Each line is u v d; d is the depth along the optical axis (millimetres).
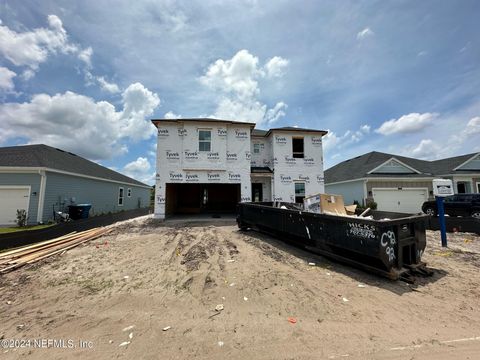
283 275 4668
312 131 15953
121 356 2449
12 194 12828
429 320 3062
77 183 16328
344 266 5184
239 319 3158
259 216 8406
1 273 5066
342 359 2324
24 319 3275
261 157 17047
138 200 28484
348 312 3285
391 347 2506
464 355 2367
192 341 2684
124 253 6641
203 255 6094
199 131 14258
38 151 15523
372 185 17766
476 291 3953
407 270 4539
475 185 19844
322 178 15992
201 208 19859
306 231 5969
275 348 2523
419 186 18062
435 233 9445
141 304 3650
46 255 6344
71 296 3980
